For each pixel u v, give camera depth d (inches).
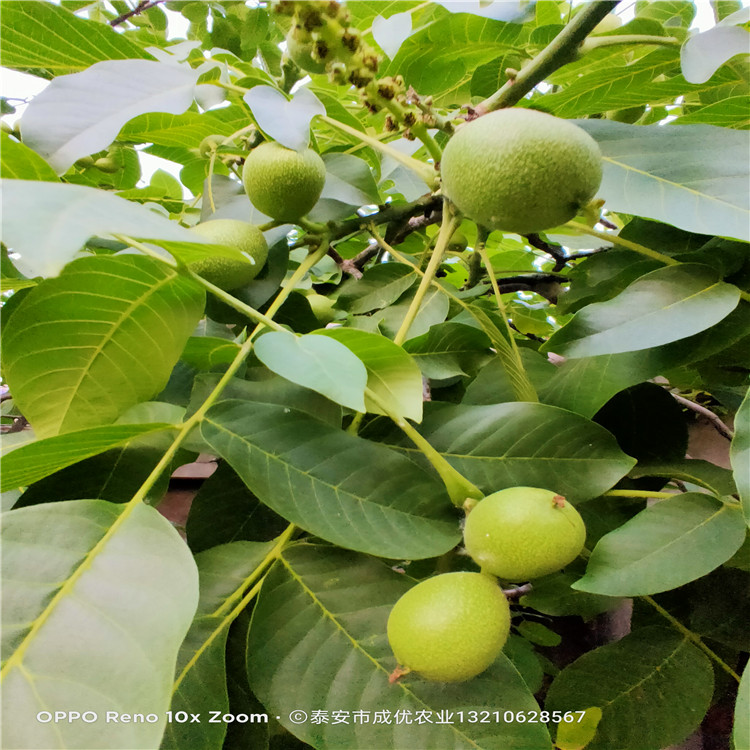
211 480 9.4
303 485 7.3
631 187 8.4
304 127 8.7
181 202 13.9
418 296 8.5
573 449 8.3
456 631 6.2
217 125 11.7
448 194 8.0
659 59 10.3
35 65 9.9
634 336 8.1
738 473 6.6
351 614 7.0
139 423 7.5
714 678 8.5
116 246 9.9
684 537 7.2
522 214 7.4
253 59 17.0
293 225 11.3
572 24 8.9
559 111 11.7
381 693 6.5
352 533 7.0
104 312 7.6
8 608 5.3
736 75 10.9
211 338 8.4
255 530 9.2
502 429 8.5
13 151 6.2
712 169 8.1
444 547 7.2
